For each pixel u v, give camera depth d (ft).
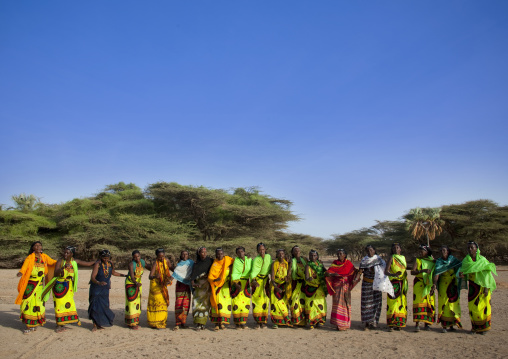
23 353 24.16
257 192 194.59
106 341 27.09
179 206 173.47
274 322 31.24
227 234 175.32
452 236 187.73
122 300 48.26
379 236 233.96
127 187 189.78
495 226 170.30
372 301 30.89
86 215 155.74
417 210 170.40
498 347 25.39
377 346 25.89
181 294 31.58
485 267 28.94
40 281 29.66
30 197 191.93
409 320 35.09
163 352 24.54
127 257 141.38
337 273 30.83
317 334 29.35
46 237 164.55
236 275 30.76
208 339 27.86
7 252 139.03
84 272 100.68
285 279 31.24
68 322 29.78
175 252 145.59
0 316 34.04
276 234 201.57
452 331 30.30
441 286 30.68
